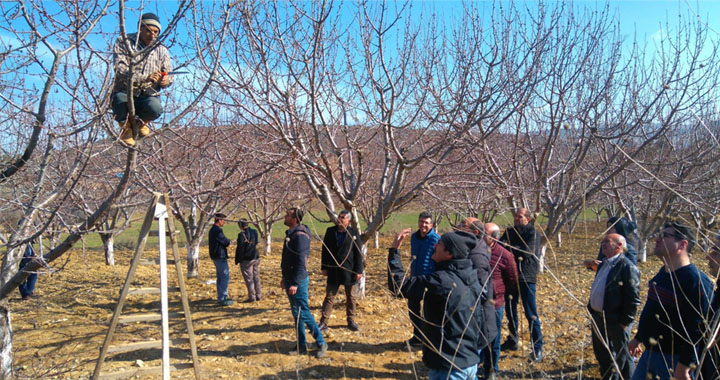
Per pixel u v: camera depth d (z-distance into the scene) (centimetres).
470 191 1151
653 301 375
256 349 692
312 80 673
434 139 831
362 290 987
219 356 669
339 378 585
